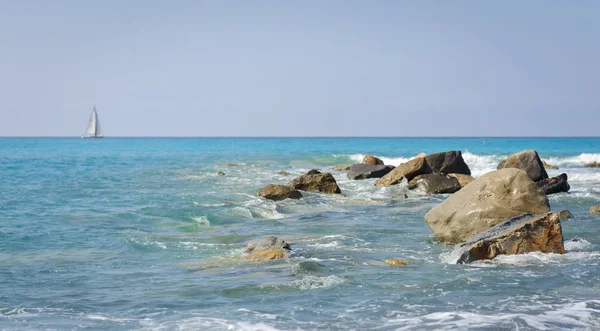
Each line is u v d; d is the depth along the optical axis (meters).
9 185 33.69
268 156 67.44
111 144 131.62
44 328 8.99
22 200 26.48
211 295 10.73
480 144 115.00
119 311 9.84
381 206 23.97
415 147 98.81
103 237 17.22
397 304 10.06
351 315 9.49
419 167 30.50
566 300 10.23
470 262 13.25
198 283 11.62
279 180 36.72
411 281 11.56
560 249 13.80
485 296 10.51
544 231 13.83
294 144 123.38
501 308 9.78
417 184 28.91
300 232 17.92
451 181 28.33
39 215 21.66
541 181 27.75
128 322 9.25
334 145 113.12
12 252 15.09
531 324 8.98
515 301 10.18
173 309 9.91
